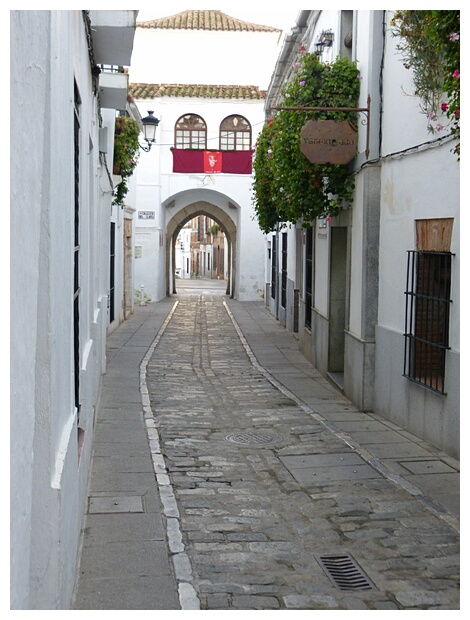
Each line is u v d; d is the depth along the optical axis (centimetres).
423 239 845
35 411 321
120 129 1541
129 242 2502
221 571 499
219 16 3422
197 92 3047
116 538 552
